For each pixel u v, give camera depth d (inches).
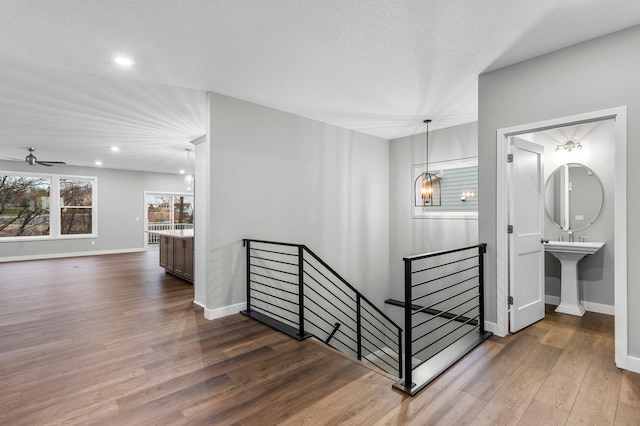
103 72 119.2
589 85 99.1
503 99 117.2
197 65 114.7
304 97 146.9
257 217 155.7
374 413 74.6
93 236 350.0
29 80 125.3
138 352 108.0
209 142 139.1
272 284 162.7
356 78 126.6
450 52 106.6
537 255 134.6
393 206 226.7
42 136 207.0
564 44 101.7
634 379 87.6
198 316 146.1
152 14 84.9
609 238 147.4
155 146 237.1
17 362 101.0
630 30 92.5
